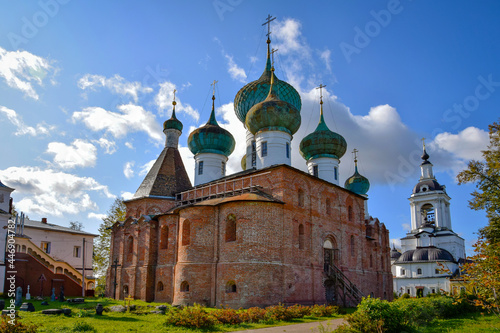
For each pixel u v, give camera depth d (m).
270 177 37.94
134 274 41.97
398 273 87.25
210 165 50.28
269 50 54.78
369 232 53.41
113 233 47.41
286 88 52.31
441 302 28.30
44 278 40.28
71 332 18.17
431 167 96.56
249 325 22.84
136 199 46.38
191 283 35.47
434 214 92.19
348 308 37.34
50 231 58.44
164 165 49.12
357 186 64.25
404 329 18.78
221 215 36.53
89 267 62.66
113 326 20.44
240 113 52.88
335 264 42.34
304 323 24.36
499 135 29.89
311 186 41.09
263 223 34.38
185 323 21.44
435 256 82.81
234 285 33.97
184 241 37.28
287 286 34.41
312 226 39.62
